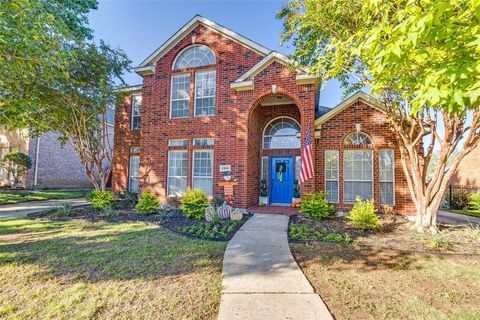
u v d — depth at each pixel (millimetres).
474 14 2279
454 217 9969
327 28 6812
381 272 4301
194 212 8289
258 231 6816
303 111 9289
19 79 6113
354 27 6398
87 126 12172
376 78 3486
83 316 2920
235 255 4949
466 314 3070
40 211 10078
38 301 3246
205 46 11062
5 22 4605
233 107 10250
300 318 2867
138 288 3607
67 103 10492
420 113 6891
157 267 4363
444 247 5383
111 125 20906
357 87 8742
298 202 10336
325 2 6402
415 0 2379
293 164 11430
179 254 5012
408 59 2832
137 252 5117
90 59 10062
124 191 13562
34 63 5832
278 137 11867
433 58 2852
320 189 9898
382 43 2693
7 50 5059
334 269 4414
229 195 9906
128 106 14586
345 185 9797
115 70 11062
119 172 14484
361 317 2998
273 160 11766
